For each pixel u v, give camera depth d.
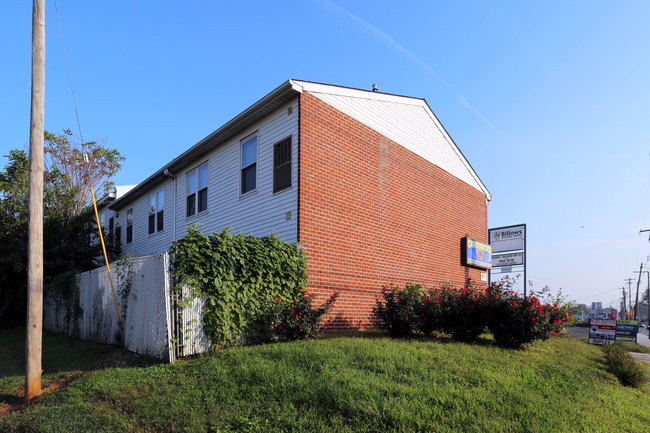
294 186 11.14
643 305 126.75
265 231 11.97
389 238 13.68
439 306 11.05
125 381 6.62
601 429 5.53
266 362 6.80
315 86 11.71
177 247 8.12
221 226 13.90
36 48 7.71
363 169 12.98
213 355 7.80
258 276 9.04
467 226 18.52
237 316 8.68
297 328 9.15
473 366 7.46
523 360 8.89
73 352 10.33
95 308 11.93
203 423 4.97
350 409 5.02
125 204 21.55
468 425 4.89
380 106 14.01
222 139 14.05
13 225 17.23
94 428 5.17
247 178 13.09
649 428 6.18
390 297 11.33
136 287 9.26
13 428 5.60
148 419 5.24
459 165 18.31
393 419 4.81
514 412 5.45
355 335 10.59
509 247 24.11
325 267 11.29
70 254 17.97
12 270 16.55
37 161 7.53
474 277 18.61
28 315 7.16
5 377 8.75
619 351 11.85
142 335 8.70
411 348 8.42
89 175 27.59
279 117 11.97
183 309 7.92
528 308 10.09
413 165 15.27
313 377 6.04
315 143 11.50
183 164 16.22
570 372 8.62
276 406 5.24
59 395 6.60
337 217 11.85
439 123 16.94
